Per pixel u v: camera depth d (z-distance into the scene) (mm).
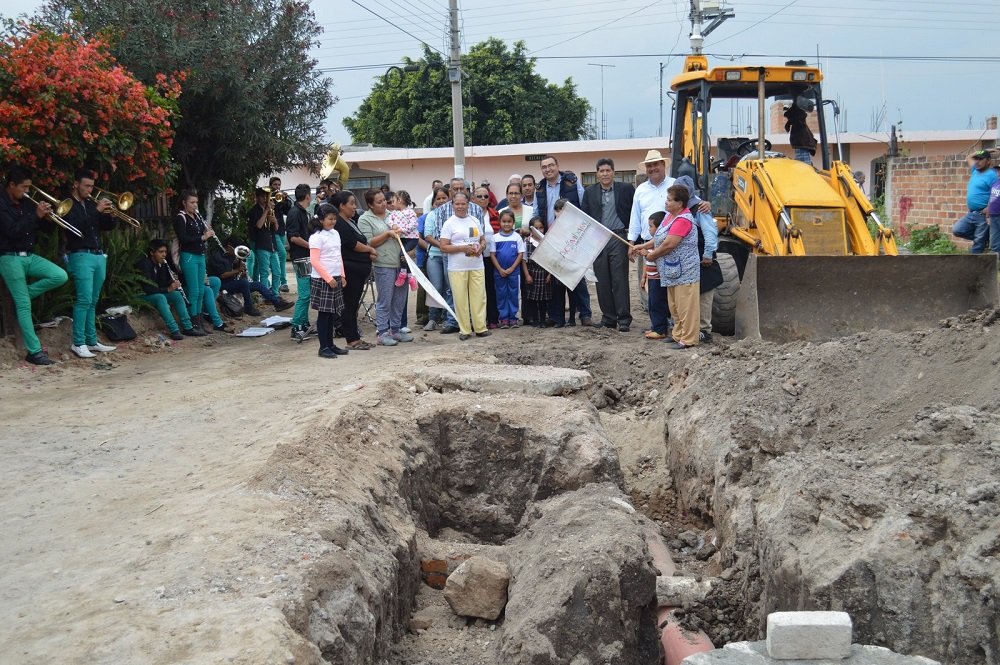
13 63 9281
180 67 12281
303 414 6793
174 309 11344
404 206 11680
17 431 6855
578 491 6168
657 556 5969
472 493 6945
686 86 11500
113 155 10250
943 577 4312
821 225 9438
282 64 13516
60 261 10047
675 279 9297
